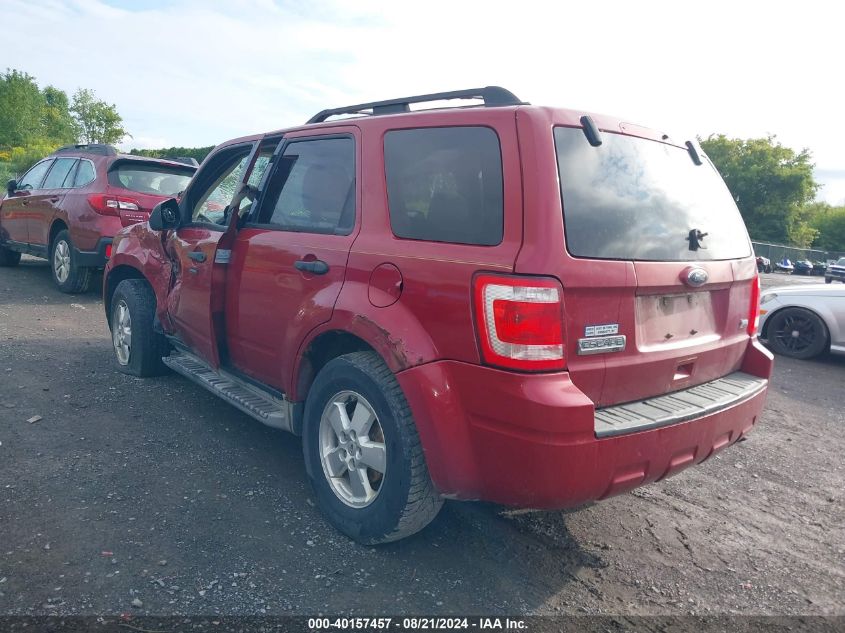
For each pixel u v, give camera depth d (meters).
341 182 3.36
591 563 3.13
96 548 2.88
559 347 2.46
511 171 2.60
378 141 3.19
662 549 3.33
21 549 2.82
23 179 10.13
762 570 3.20
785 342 8.70
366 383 2.93
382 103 3.46
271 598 2.63
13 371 5.17
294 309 3.40
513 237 2.54
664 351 2.90
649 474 2.69
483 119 2.76
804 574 3.19
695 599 2.91
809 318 8.45
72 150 9.12
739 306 3.43
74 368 5.41
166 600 2.56
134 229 5.34
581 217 2.59
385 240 2.98
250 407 3.69
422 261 2.76
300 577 2.79
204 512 3.27
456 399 2.61
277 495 3.52
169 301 4.59
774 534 3.57
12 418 4.23
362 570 2.88
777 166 60.44
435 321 2.68
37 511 3.14
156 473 3.66
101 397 4.77
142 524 3.11
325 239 3.29
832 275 37.03
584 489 2.47
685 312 3.05
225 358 4.14
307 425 3.30
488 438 2.54
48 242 8.92
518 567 3.04
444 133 2.89
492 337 2.48
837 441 5.23
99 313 7.66
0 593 2.52
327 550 3.02
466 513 3.49
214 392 4.05
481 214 2.66
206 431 4.31
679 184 3.16
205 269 4.06
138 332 5.09
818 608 2.91
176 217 4.55
